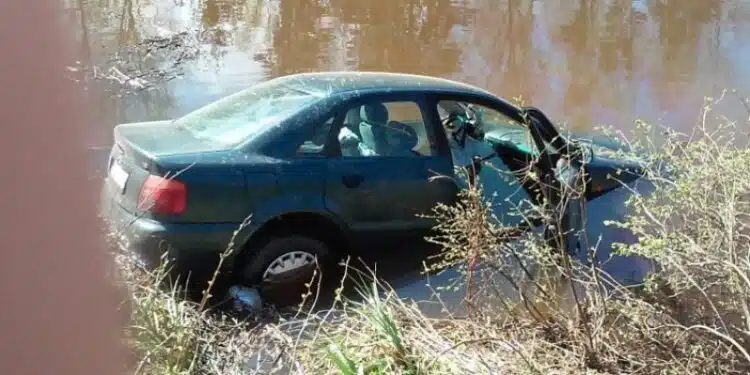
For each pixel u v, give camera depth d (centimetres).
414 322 382
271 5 1750
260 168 437
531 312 395
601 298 383
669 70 1302
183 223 419
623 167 543
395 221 479
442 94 508
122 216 429
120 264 371
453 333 387
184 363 356
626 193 534
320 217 455
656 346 376
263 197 436
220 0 1770
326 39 1473
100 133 507
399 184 476
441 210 489
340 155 463
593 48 1450
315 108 465
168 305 378
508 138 532
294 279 456
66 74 237
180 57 1248
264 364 371
